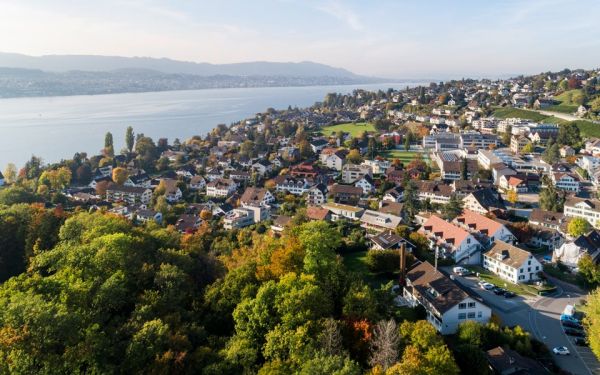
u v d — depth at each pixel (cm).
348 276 7144
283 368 4756
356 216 14575
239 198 19112
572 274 10619
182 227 15350
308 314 5619
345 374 4178
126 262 6906
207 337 5766
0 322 4475
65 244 7900
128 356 4788
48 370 4203
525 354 7038
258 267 7375
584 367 7119
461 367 6400
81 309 5434
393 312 7294
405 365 4816
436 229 12306
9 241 9206
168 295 6294
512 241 12312
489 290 9794
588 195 17500
